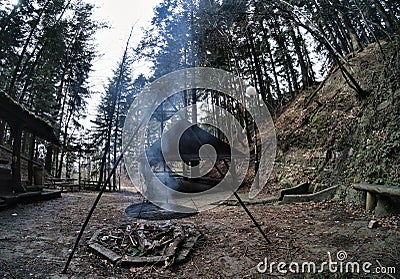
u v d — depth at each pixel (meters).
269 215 5.17
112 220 5.10
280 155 8.95
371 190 4.44
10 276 2.81
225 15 8.91
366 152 5.70
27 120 7.06
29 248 3.58
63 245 3.72
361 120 6.36
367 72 7.36
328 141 7.02
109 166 16.27
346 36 9.78
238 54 11.59
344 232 3.82
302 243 3.60
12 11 11.58
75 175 20.42
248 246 3.66
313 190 6.79
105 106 17.70
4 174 7.25
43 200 7.54
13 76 11.91
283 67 13.04
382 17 7.67
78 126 17.86
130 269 3.10
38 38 12.91
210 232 4.29
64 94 17.08
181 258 3.29
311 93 9.91
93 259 3.32
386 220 4.08
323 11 8.20
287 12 7.73
